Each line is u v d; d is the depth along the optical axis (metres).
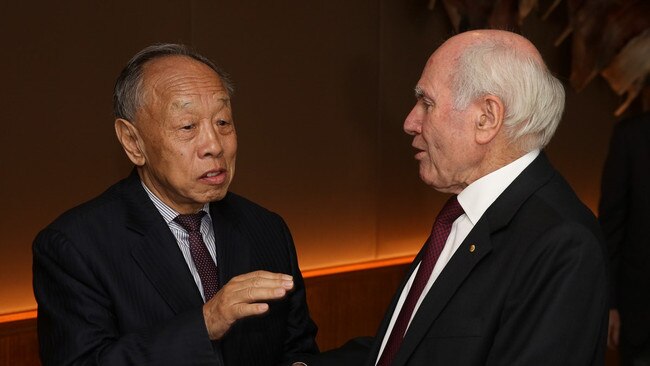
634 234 2.74
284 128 3.50
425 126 1.38
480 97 1.33
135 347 1.38
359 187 3.79
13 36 2.79
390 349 1.43
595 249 1.24
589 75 4.24
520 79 1.32
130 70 1.49
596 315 1.23
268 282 1.30
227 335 1.58
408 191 3.97
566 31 4.18
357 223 3.81
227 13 3.28
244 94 3.36
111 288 1.49
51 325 1.50
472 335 1.27
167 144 1.44
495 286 1.28
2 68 2.78
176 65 1.46
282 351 1.72
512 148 1.36
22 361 2.83
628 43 4.21
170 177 1.47
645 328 2.71
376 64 3.76
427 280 1.44
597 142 4.59
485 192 1.36
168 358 1.36
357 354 1.73
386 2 3.76
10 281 2.88
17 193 2.86
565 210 1.30
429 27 3.89
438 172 1.40
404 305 1.46
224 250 1.64
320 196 3.66
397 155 3.90
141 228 1.55
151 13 3.07
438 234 1.47
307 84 3.55
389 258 3.94
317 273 3.62
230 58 3.30
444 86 1.35
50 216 2.94
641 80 4.24
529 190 1.33
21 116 2.84
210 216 1.67
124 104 1.49
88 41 2.95
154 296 1.51
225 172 1.49
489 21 3.78
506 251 1.29
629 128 2.76
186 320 1.38
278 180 3.51
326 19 3.58
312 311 3.58
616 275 2.80
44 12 2.84
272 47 3.42
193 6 3.17
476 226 1.33
